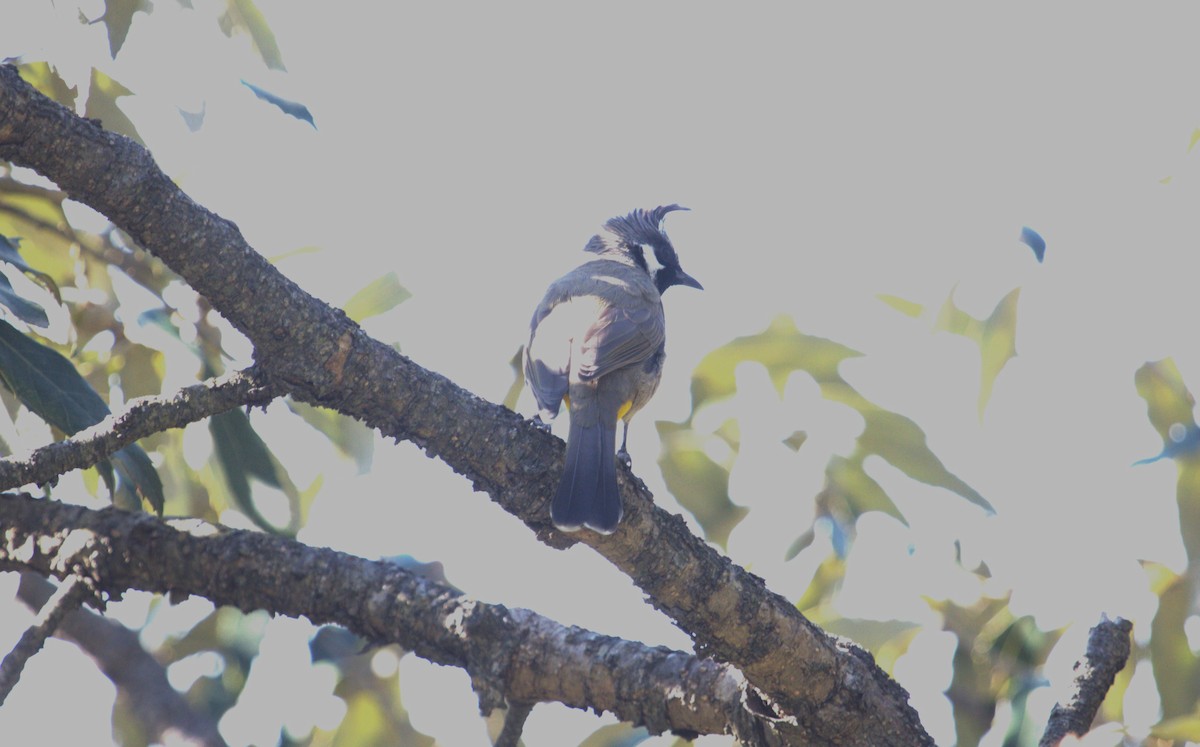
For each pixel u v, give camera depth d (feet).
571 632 25.91
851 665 24.89
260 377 22.18
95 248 30.66
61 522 25.38
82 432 21.62
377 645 25.85
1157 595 31.83
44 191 30.12
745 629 23.79
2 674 23.98
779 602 24.27
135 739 35.47
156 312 29.53
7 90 19.53
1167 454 33.19
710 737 31.91
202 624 36.65
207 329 30.27
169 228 20.71
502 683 25.09
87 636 35.53
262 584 25.43
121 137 20.56
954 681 32.07
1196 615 31.40
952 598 33.24
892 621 32.55
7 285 24.20
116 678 35.42
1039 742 24.89
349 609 25.54
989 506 34.71
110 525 25.21
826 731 24.59
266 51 27.40
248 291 21.27
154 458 33.63
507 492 23.72
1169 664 31.42
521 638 25.79
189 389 21.95
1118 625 25.93
